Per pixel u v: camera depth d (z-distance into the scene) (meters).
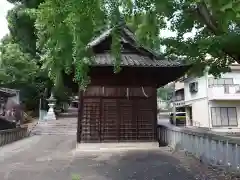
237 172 5.90
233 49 4.93
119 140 10.04
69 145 11.86
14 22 22.89
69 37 4.07
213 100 23.42
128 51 10.94
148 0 4.50
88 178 5.77
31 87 26.61
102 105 10.20
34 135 17.34
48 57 4.66
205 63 6.96
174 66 9.28
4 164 7.45
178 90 32.88
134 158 8.17
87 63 4.59
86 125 10.04
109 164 7.29
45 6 3.63
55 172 6.37
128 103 10.32
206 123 23.64
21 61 24.30
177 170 6.51
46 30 4.27
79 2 3.43
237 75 23.84
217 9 3.45
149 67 9.43
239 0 2.99
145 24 5.26
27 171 6.50
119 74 10.35
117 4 4.14
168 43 6.04
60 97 29.41
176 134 10.12
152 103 10.42
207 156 7.40
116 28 5.06
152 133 10.23
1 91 17.36
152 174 6.12
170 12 4.79
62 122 21.72
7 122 15.82
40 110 25.11
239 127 23.22
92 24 3.89
